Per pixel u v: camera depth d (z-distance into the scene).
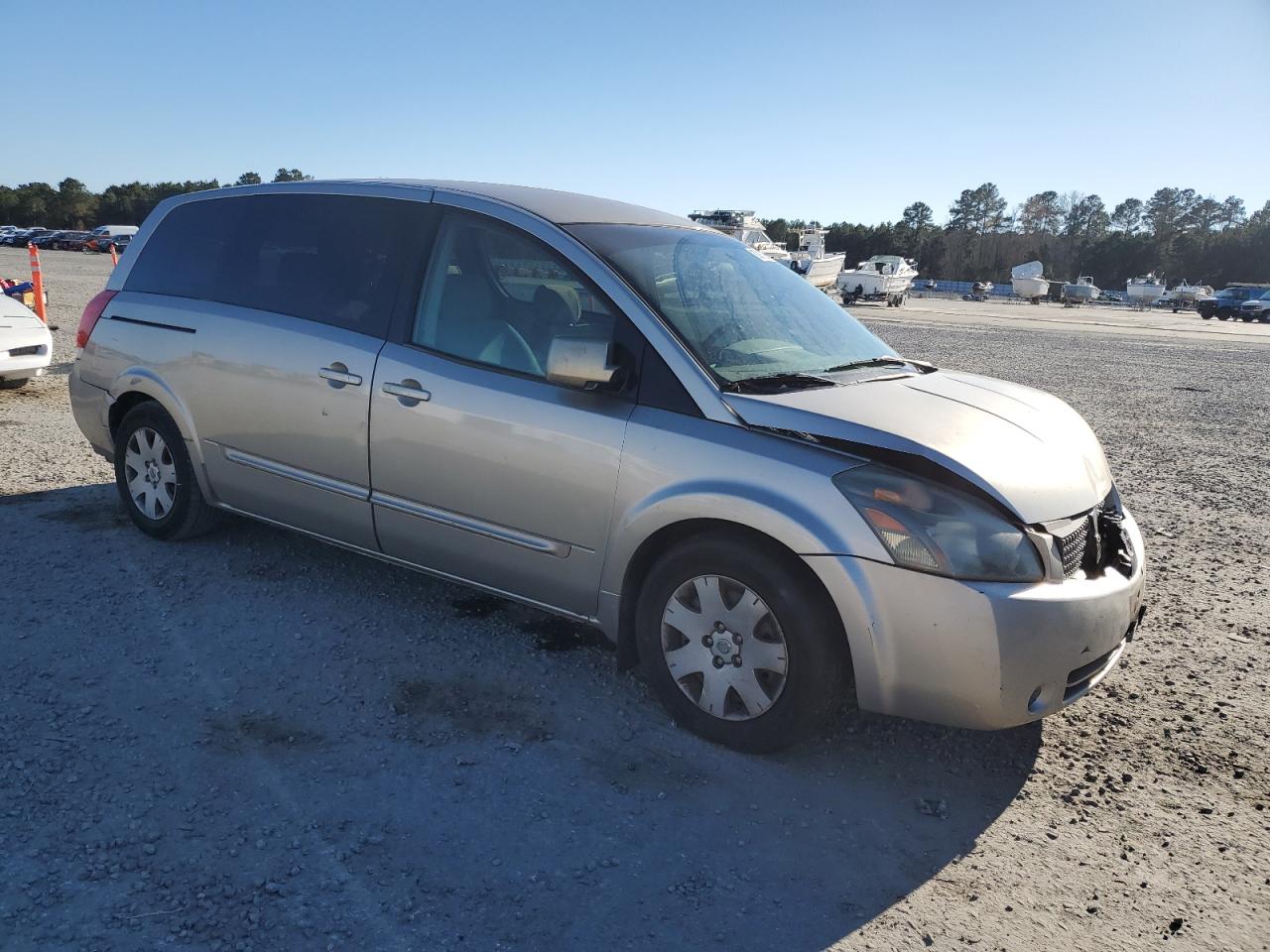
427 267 3.74
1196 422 11.19
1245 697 3.78
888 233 135.12
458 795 2.81
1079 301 69.88
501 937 2.24
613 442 3.19
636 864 2.55
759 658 3.03
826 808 2.88
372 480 3.78
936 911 2.45
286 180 4.36
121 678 3.36
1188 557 5.68
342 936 2.21
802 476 2.90
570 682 3.56
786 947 2.28
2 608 3.85
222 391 4.21
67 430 7.26
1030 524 2.84
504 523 3.47
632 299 3.28
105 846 2.46
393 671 3.55
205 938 2.17
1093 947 2.35
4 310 8.64
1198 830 2.88
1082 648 2.86
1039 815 2.92
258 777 2.82
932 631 2.77
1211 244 123.81
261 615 3.96
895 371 3.73
